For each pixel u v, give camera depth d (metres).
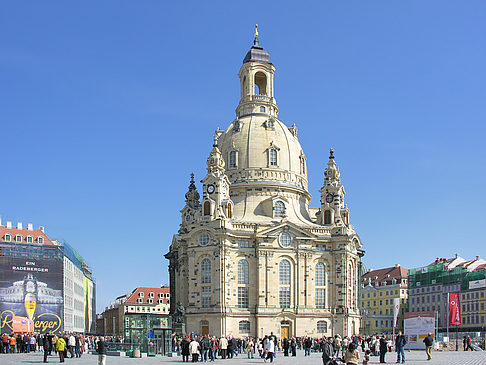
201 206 148.62
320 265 150.25
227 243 143.12
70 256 183.00
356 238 157.25
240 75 177.50
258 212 153.88
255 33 178.38
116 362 82.38
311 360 88.31
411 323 122.00
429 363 75.62
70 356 94.81
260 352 98.69
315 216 173.12
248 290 144.62
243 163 158.38
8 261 148.62
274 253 146.38
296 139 172.25
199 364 80.25
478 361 79.19
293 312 144.12
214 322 139.62
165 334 104.25
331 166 160.62
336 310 148.00
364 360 61.12
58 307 154.00
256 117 165.25
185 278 151.62
